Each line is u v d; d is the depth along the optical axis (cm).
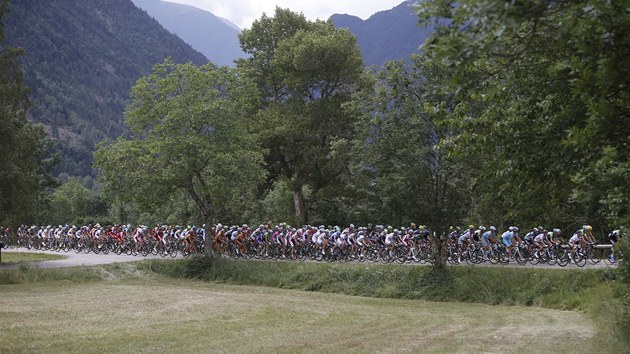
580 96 797
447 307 2152
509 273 2384
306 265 2966
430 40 722
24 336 1288
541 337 1311
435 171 2498
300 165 4431
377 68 2609
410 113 2467
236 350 1132
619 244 1450
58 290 2552
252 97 3456
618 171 1184
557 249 2530
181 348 1158
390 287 2566
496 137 1056
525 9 675
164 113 3234
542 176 1029
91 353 1094
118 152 3134
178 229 3738
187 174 3114
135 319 1639
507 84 1006
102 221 8056
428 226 2608
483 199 2394
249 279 3022
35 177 3441
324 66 4362
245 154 3170
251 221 5425
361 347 1170
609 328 1385
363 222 4797
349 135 4322
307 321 1658
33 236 4897
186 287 2811
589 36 716
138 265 3356
